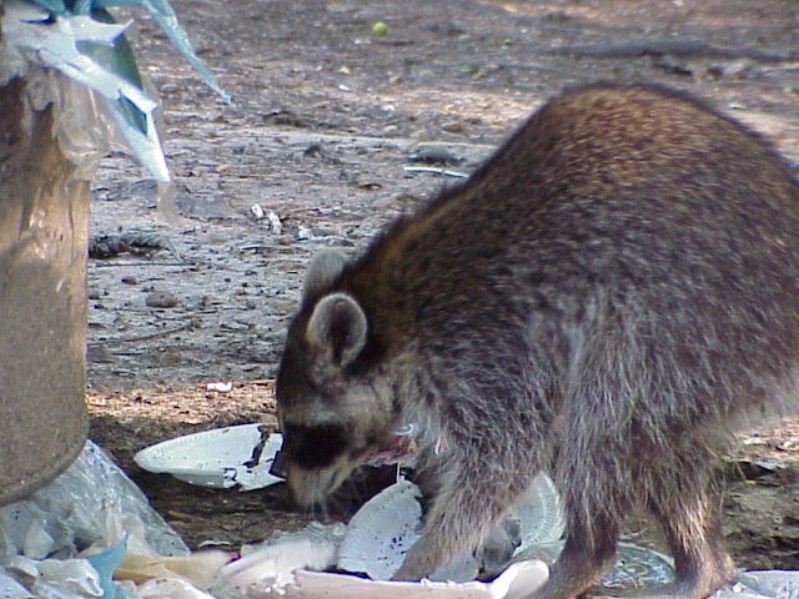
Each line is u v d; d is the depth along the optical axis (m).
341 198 18.48
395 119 23.47
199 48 28.66
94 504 8.68
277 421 10.97
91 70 6.98
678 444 9.02
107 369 12.38
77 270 8.30
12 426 7.81
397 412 9.67
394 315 9.55
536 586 8.27
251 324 13.70
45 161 7.67
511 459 9.29
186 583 8.02
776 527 10.11
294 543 8.92
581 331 9.10
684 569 9.17
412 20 33.06
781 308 9.03
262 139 21.75
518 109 24.39
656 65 27.95
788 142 21.28
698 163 9.23
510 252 9.32
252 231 16.88
